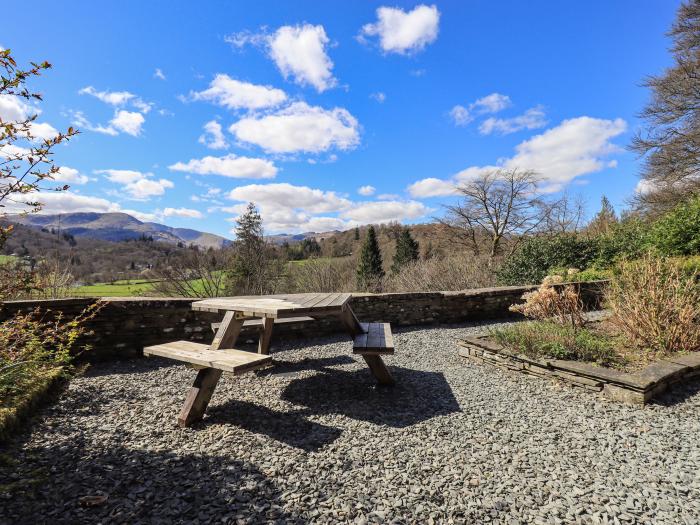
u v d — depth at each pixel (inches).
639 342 176.4
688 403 132.0
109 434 106.8
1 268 114.8
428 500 80.3
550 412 127.0
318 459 95.7
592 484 86.6
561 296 205.9
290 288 625.0
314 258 695.1
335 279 655.1
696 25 572.1
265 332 185.5
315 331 237.1
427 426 115.6
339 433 110.3
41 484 81.7
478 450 101.7
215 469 90.0
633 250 397.1
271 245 599.2
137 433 108.0
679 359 155.6
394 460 95.9
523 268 464.8
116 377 158.7
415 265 617.0
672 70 585.6
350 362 183.3
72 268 322.3
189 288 498.3
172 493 80.2
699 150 563.2
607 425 117.3
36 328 137.5
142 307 191.6
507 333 184.2
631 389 133.3
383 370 147.8
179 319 200.7
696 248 331.0
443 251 730.8
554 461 96.5
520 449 102.4
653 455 99.7
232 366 102.2
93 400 132.0
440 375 165.9
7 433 100.5
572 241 444.8
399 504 78.7
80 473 86.7
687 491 83.8
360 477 88.1
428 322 281.1
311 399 136.1
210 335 208.8
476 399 138.0
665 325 171.3
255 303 142.6
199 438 105.9
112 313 185.0
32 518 71.1
